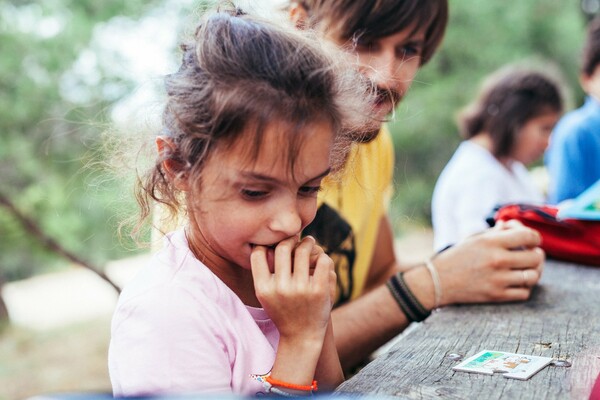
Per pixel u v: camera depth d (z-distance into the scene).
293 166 1.11
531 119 3.24
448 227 3.18
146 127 1.27
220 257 1.27
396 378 1.17
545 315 1.58
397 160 9.29
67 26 5.99
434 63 9.45
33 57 6.11
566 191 3.30
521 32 9.62
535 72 3.35
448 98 9.09
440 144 9.38
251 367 1.20
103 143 1.40
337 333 1.72
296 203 1.16
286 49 1.15
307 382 1.18
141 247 1.34
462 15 9.55
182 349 1.12
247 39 1.15
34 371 5.65
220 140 1.11
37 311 8.12
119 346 1.14
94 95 5.75
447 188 3.21
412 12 1.77
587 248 2.06
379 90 1.60
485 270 1.69
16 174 6.11
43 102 6.09
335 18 1.77
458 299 1.70
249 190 1.13
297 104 1.10
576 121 3.31
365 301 1.77
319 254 1.26
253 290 1.34
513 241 1.70
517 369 1.18
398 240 10.32
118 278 8.01
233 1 1.37
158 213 1.38
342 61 1.27
